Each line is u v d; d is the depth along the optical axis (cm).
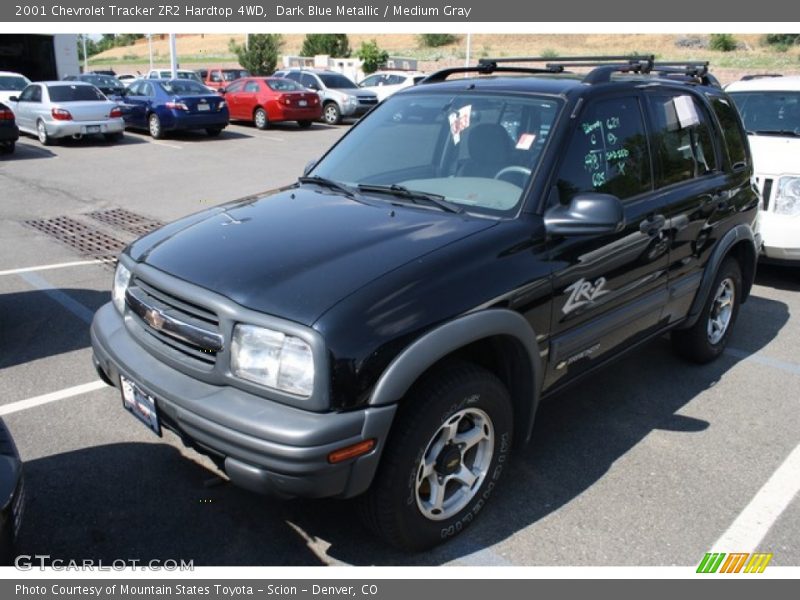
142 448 378
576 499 343
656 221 384
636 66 409
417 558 303
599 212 308
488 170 348
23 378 458
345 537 314
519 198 328
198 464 364
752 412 433
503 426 315
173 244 321
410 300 267
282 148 1625
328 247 294
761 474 367
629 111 386
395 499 276
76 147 1581
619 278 364
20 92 1853
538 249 315
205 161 1411
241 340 264
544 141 341
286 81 2053
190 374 282
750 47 5216
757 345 540
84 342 517
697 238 430
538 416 425
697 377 481
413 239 299
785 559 305
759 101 768
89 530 313
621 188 372
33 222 892
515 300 299
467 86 395
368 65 3550
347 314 255
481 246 298
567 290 328
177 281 288
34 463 361
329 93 2181
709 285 454
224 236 317
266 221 330
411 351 261
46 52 3011
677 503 341
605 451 386
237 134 1889
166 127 1727
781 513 335
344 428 250
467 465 314
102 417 410
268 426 251
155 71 3036
